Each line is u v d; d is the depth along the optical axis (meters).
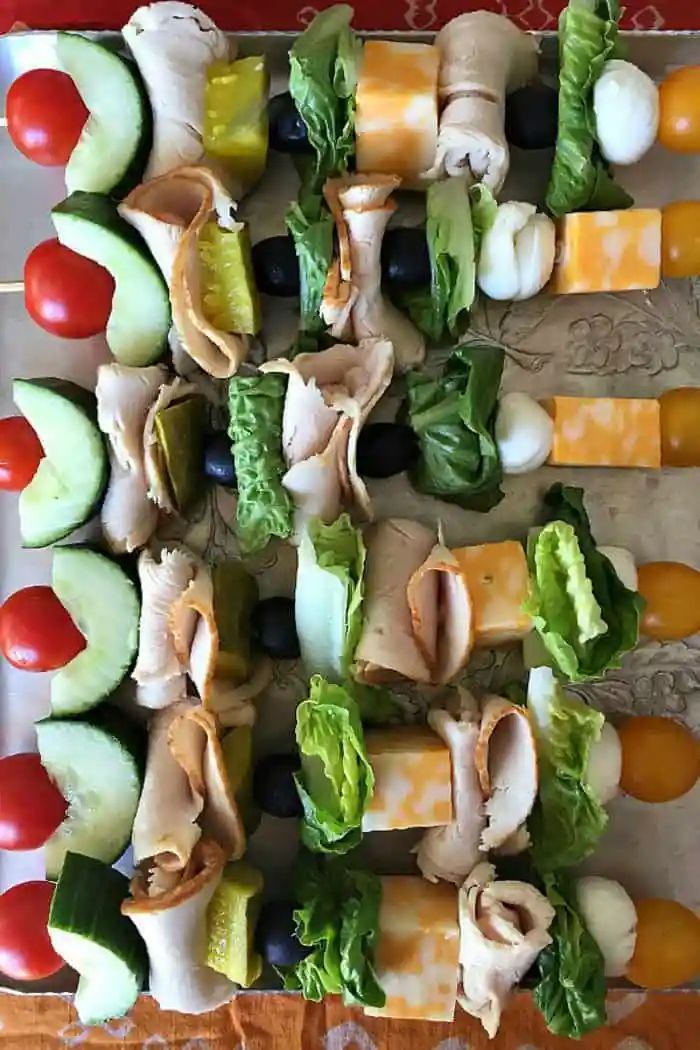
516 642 0.34
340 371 0.33
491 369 0.32
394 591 0.32
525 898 0.32
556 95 0.33
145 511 0.33
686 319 0.35
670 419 0.34
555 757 0.32
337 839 0.31
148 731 0.34
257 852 0.34
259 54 0.35
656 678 0.34
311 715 0.31
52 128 0.33
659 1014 0.37
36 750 0.35
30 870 0.35
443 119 0.32
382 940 0.32
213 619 0.31
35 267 0.33
